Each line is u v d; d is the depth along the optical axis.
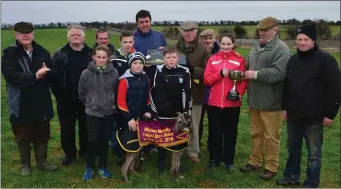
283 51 5.34
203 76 6.00
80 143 6.48
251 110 5.91
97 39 6.40
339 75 4.88
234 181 5.69
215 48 6.95
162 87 5.41
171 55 5.32
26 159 5.80
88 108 5.48
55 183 5.49
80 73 5.93
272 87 5.50
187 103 5.48
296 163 5.54
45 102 5.63
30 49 5.49
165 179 5.59
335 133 8.67
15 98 5.44
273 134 5.68
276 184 5.61
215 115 5.84
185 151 6.77
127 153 5.54
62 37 33.91
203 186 5.53
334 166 6.54
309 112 5.03
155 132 5.50
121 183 5.53
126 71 5.52
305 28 4.93
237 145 7.58
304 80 5.03
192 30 5.94
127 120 5.47
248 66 5.82
